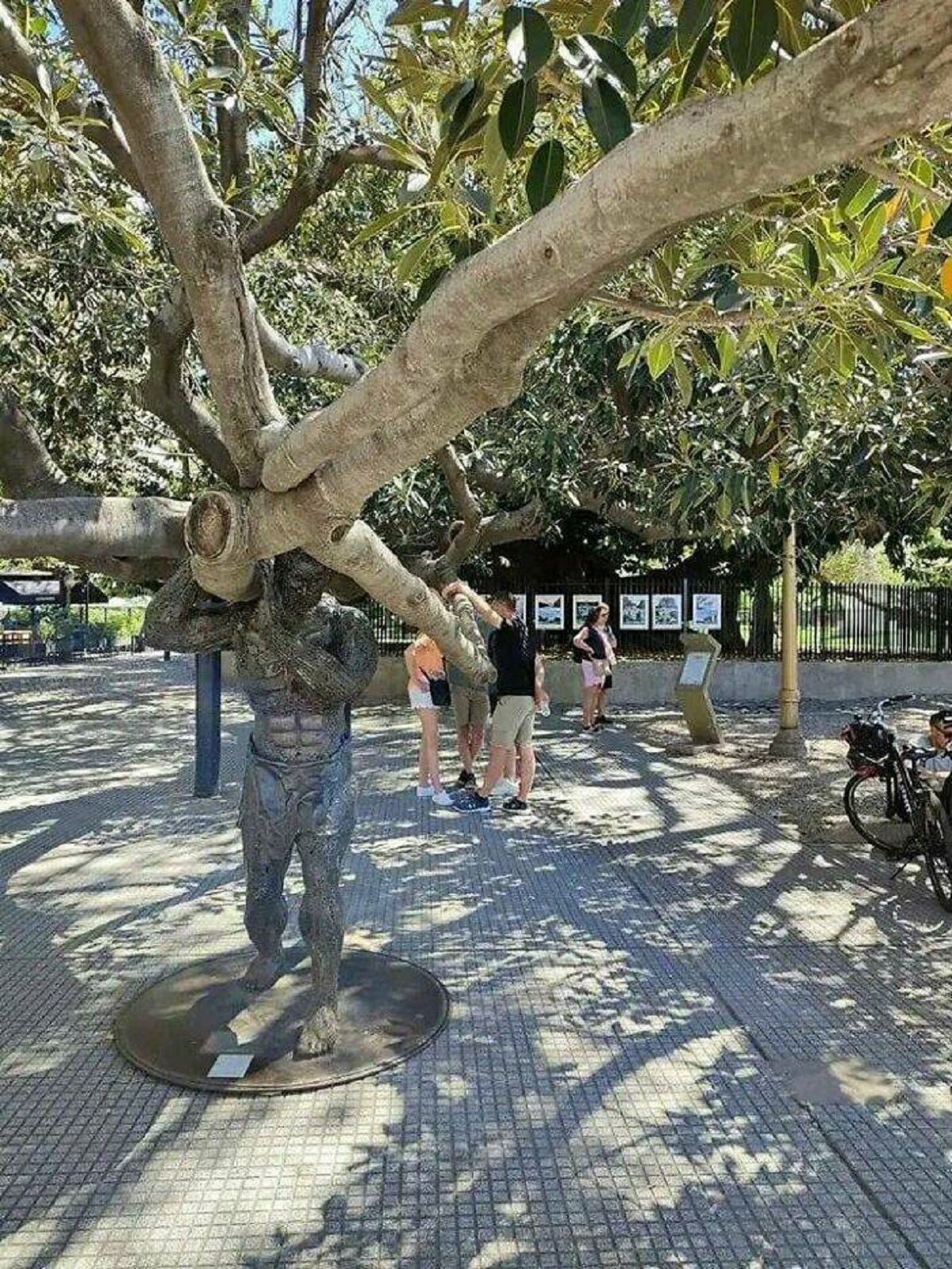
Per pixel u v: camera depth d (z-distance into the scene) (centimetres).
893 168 286
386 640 1762
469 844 726
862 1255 285
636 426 895
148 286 831
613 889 622
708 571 1923
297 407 1107
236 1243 289
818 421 654
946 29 110
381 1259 283
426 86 336
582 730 1349
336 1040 401
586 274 158
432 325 173
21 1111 360
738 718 1494
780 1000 457
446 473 1030
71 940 533
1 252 742
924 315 424
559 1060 398
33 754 1147
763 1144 340
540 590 1850
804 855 703
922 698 1709
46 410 949
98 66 219
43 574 3062
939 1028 429
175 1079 376
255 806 416
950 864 571
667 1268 280
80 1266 279
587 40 194
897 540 1452
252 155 852
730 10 194
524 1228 296
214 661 890
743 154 129
